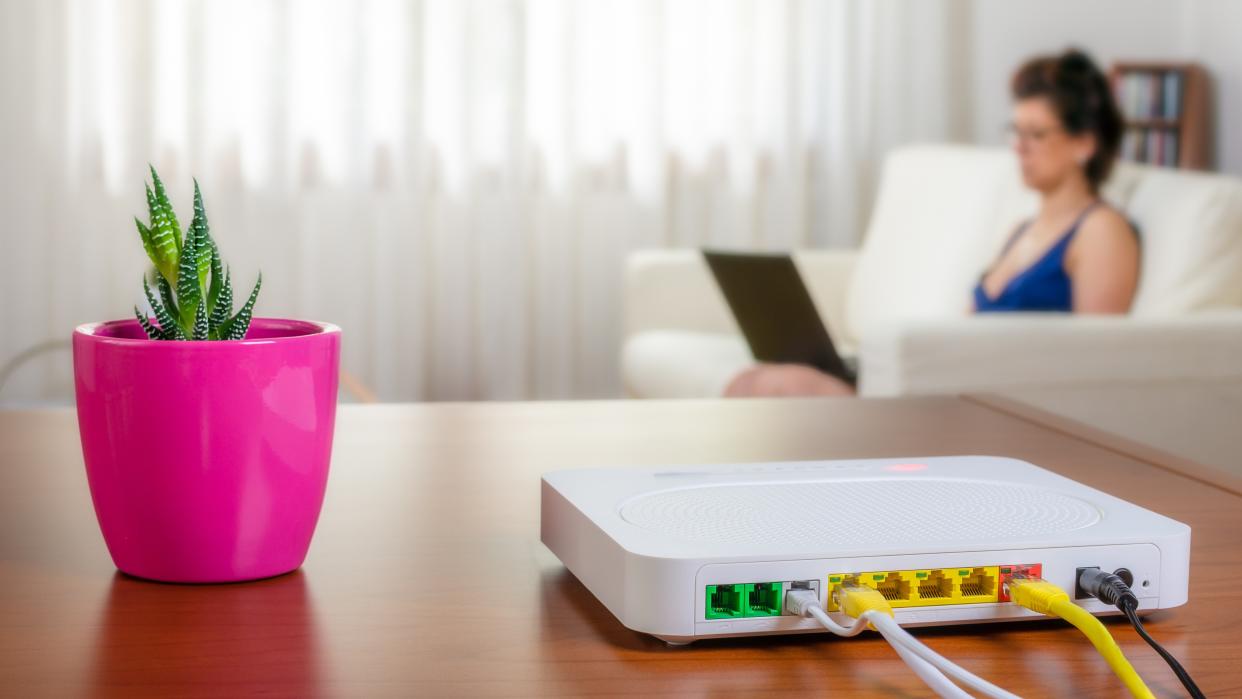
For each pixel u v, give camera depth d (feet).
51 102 12.21
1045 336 6.88
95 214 12.42
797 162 13.48
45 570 1.97
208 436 1.82
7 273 12.31
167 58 12.27
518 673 1.57
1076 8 13.69
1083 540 1.75
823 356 8.27
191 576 1.90
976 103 13.71
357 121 12.66
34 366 12.43
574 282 13.39
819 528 1.79
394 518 2.31
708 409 3.42
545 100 13.04
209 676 1.54
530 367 13.50
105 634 1.69
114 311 12.54
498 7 12.79
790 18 13.24
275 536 1.91
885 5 13.46
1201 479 2.64
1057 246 8.45
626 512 1.86
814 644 1.69
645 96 13.10
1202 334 7.04
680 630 1.63
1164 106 13.44
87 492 2.46
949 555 1.71
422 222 12.96
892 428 3.16
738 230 13.50
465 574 1.98
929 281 9.68
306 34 12.52
